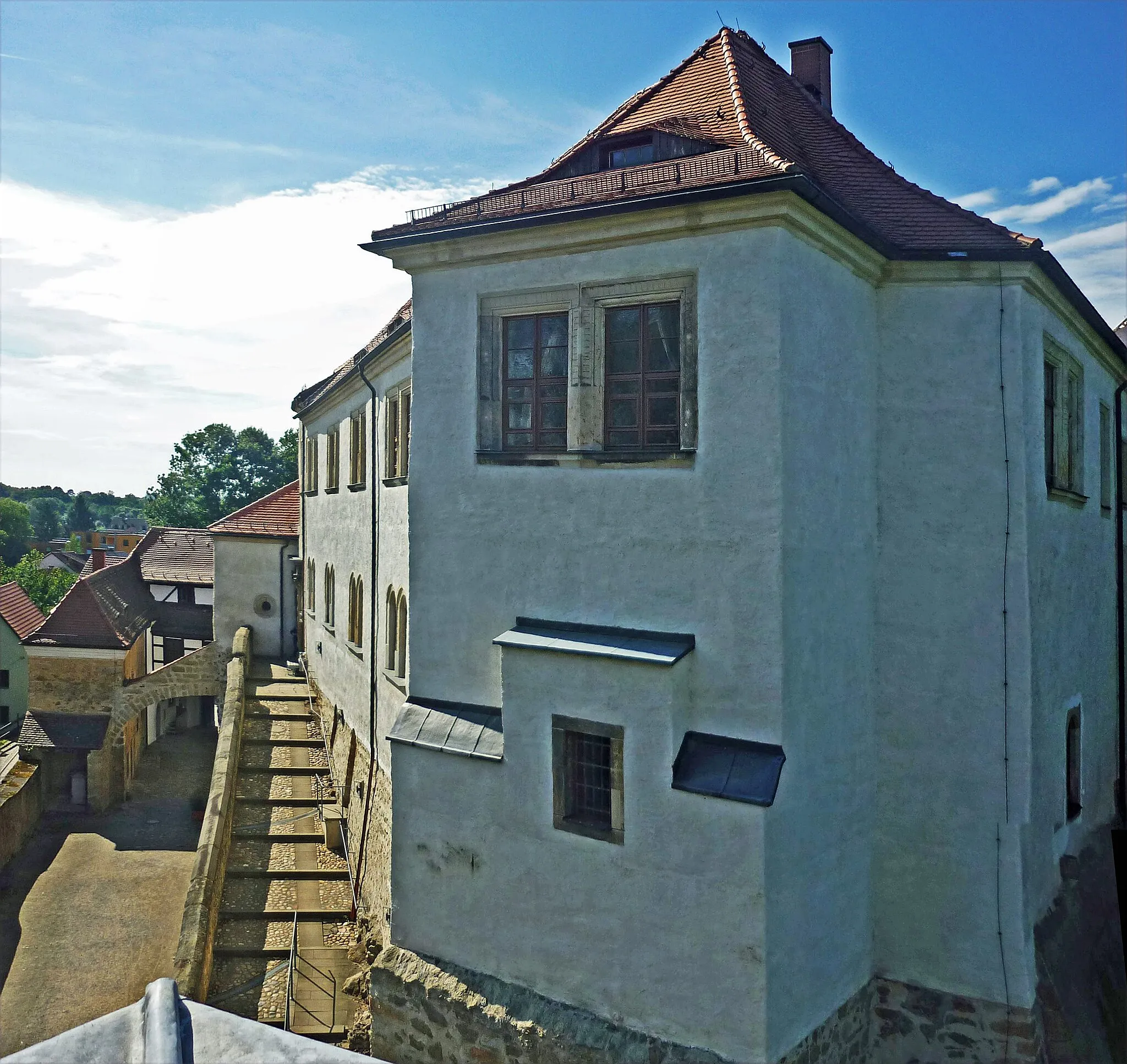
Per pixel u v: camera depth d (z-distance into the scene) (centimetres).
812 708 898
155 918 2222
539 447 981
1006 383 985
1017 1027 954
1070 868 1121
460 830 991
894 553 1027
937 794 1005
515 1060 923
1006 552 982
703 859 851
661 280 895
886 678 1030
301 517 2883
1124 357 1388
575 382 941
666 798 865
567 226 922
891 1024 1012
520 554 984
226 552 3128
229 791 1883
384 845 1432
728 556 868
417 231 1001
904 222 1052
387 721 1561
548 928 934
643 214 881
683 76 1237
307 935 1483
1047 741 1051
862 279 997
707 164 892
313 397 2409
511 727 951
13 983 1919
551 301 957
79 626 2998
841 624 957
